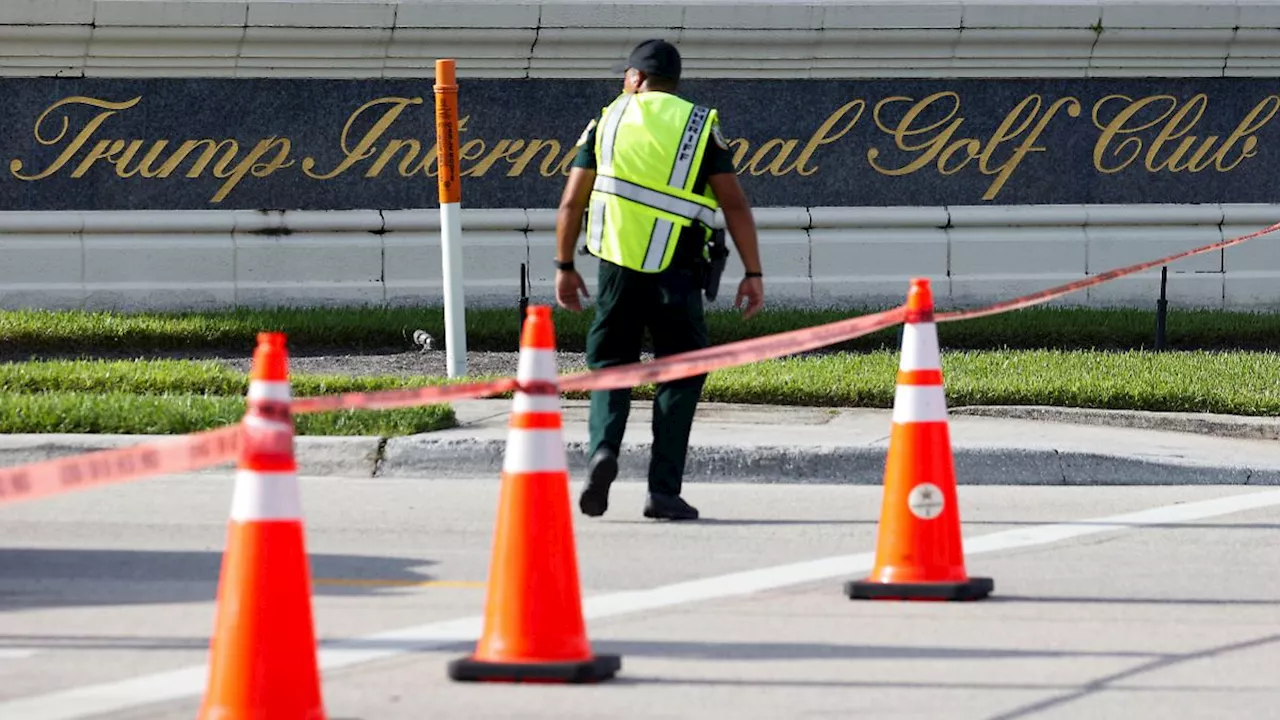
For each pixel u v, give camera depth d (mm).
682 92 63375
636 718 18250
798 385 41719
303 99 62125
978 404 41562
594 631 22312
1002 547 28203
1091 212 64938
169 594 24328
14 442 34594
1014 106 64688
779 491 33594
